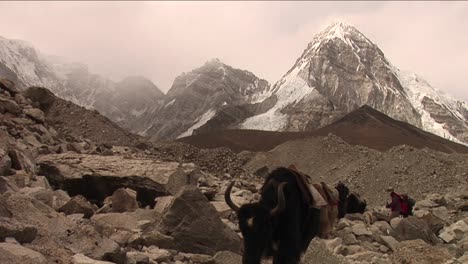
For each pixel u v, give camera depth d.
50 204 9.15
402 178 28.09
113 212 10.24
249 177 26.58
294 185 6.84
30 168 11.42
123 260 6.97
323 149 36.81
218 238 9.14
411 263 9.35
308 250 8.72
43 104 20.97
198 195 9.25
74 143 16.52
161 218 9.32
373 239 12.35
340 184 8.75
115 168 12.46
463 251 12.06
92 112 25.59
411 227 12.84
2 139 12.25
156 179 12.20
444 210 18.22
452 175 27.42
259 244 6.11
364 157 33.97
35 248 6.21
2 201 7.00
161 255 7.89
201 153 29.77
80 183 11.88
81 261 6.19
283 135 117.31
